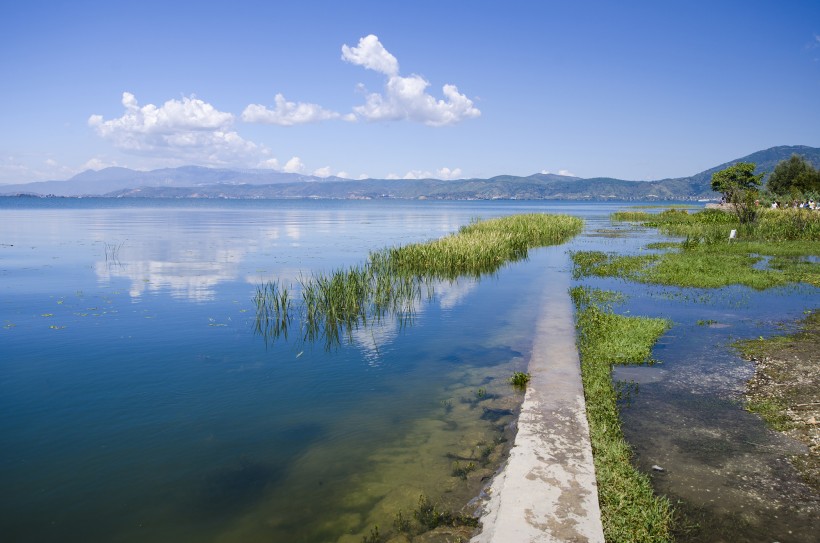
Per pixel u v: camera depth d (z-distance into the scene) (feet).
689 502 14.61
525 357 30.14
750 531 13.32
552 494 14.65
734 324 34.96
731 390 23.07
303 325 38.65
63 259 76.38
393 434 20.74
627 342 29.76
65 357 30.86
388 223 195.31
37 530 15.24
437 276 62.44
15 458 19.35
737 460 16.94
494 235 86.74
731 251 77.10
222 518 15.67
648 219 189.37
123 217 230.89
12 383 26.66
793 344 29.81
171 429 21.66
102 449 20.01
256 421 22.29
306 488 17.12
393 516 15.30
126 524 15.48
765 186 252.83
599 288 50.21
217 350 32.35
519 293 50.67
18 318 40.14
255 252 87.92
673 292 47.11
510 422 21.22
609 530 13.26
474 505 15.42
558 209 423.23
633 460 17.01
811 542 12.87
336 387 26.04
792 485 15.42
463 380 26.55
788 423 19.51
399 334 35.99
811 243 85.46
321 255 83.20
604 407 20.81
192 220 208.33
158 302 46.47
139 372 28.37
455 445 19.53
